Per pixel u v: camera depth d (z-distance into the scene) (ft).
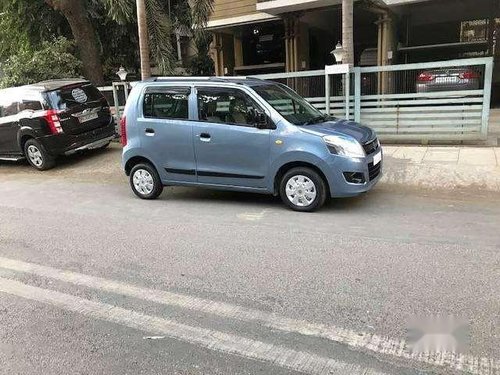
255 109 22.21
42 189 30.37
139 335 12.21
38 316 13.44
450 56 54.03
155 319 12.96
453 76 32.68
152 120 24.73
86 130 37.40
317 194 21.54
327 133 21.07
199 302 13.73
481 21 51.57
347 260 16.12
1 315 13.57
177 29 60.90
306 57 54.24
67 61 50.78
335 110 35.99
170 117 24.39
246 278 15.14
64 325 12.90
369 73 34.45
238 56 60.49
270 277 15.11
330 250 17.11
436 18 53.01
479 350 10.82
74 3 49.29
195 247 18.15
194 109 23.66
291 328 12.12
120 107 45.83
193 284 14.92
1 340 12.28
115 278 15.67
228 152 22.93
